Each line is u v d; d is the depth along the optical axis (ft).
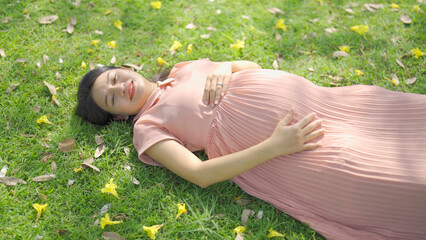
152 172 8.11
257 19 11.28
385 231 6.78
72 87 9.66
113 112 8.39
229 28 11.00
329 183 6.79
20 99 9.20
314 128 7.06
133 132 8.43
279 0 11.75
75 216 7.44
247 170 7.73
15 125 8.84
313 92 7.72
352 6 11.51
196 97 7.80
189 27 10.99
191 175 7.23
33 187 7.84
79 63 10.14
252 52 10.38
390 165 6.46
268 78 7.68
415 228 6.59
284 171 7.23
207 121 7.64
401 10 11.12
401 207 6.44
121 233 7.13
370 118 7.36
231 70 8.37
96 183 7.92
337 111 7.56
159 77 9.25
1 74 9.73
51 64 10.07
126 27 11.10
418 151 6.55
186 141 7.92
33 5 11.32
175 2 11.68
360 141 6.92
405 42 10.25
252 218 7.39
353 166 6.59
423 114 7.04
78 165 8.22
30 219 7.38
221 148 7.65
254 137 7.31
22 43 10.44
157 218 7.36
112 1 11.63
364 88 7.87
